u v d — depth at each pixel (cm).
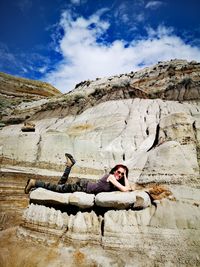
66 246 381
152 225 380
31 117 2728
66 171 483
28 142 966
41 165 939
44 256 358
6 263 345
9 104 3388
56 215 421
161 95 2152
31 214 442
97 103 2375
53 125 2231
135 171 650
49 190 457
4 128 2019
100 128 1809
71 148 1037
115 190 437
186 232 367
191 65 2306
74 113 2381
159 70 2516
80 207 419
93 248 375
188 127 596
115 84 2566
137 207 403
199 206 420
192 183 471
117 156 1292
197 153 550
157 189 431
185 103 1861
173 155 525
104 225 390
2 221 580
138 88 2300
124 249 362
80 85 3369
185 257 333
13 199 721
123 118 1839
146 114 1806
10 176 812
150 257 344
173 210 394
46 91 4528
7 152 918
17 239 421
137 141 1512
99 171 1048
